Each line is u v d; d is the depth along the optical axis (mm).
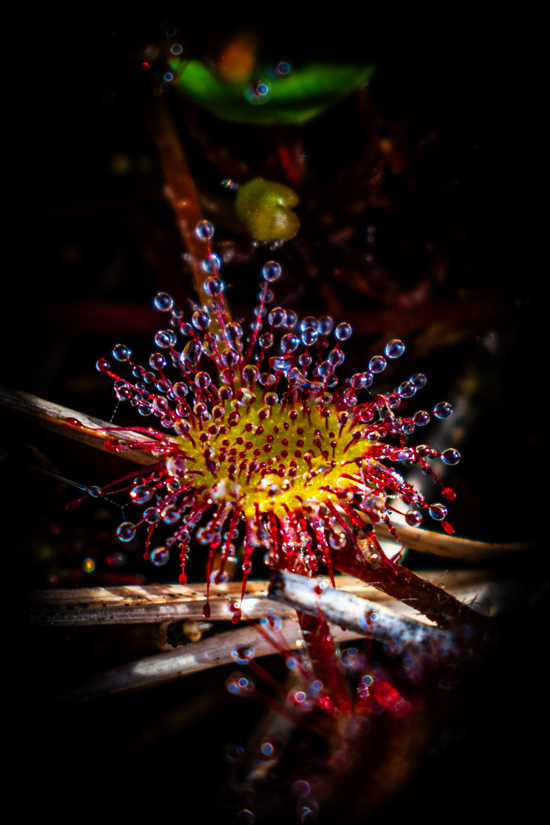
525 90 77
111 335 77
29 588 68
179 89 76
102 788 61
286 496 64
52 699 63
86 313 76
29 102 76
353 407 66
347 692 62
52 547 69
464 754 59
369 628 62
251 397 63
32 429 70
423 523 72
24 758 62
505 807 58
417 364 77
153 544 70
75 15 75
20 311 77
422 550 70
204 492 64
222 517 64
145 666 64
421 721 60
